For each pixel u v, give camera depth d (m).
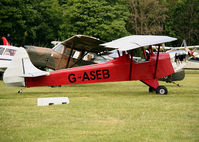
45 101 11.53
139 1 64.19
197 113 9.71
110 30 51.00
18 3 45.69
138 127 8.00
